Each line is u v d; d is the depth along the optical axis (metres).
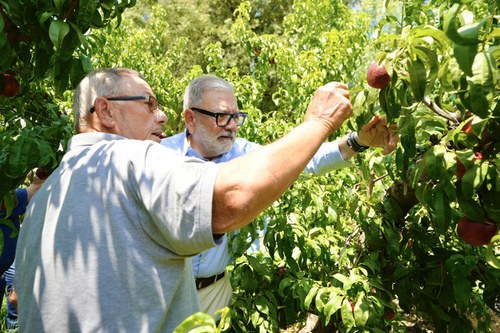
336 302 2.15
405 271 2.46
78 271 1.17
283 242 2.44
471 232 1.59
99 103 1.45
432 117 1.67
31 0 1.68
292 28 5.94
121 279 1.16
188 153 2.55
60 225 1.21
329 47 4.77
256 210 1.13
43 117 2.52
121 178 1.19
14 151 1.83
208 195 1.09
